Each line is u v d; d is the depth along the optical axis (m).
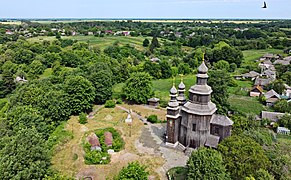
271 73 137.25
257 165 43.62
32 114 63.44
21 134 46.62
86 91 83.75
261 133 63.50
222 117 58.12
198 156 42.88
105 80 96.31
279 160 48.66
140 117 82.62
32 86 82.19
